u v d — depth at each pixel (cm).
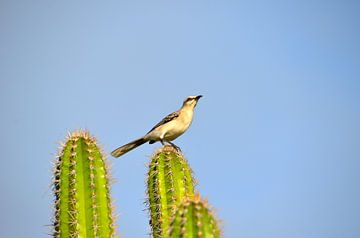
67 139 1155
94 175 1138
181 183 1230
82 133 1166
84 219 1122
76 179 1130
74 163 1134
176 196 1218
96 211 1124
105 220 1130
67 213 1121
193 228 913
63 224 1120
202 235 909
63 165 1138
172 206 1204
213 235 916
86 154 1143
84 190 1131
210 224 920
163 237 1195
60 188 1130
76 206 1121
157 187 1222
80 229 1117
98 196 1133
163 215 1207
